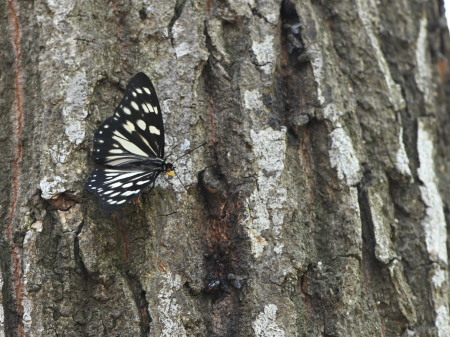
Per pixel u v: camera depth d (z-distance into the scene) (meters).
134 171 1.23
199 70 1.25
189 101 1.24
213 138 1.25
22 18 1.25
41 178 1.23
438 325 1.25
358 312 1.23
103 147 1.23
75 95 1.24
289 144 1.25
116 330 1.22
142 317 1.22
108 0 1.25
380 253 1.25
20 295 1.22
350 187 1.25
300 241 1.23
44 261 1.22
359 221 1.24
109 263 1.22
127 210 1.23
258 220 1.23
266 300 1.22
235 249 1.23
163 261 1.23
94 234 1.22
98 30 1.25
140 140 1.24
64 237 1.22
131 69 1.25
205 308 1.23
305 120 1.25
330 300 1.23
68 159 1.23
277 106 1.25
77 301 1.22
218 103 1.25
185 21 1.25
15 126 1.24
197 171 1.24
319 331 1.23
